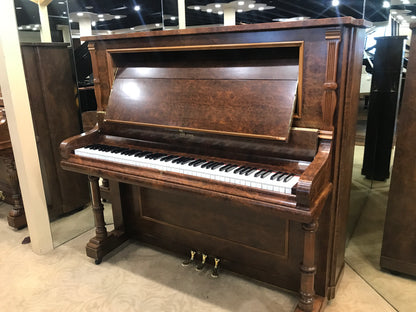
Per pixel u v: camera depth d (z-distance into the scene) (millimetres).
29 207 2293
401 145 1821
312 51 1427
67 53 2605
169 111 1785
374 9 2033
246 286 1996
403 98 1760
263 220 1855
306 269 1522
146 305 1859
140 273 2148
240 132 1572
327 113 1452
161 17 2602
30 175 2234
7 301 1917
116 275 2133
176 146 1858
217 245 2086
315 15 2045
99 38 1955
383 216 2754
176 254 2336
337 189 1604
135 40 1854
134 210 2406
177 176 1611
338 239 1742
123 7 2686
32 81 2393
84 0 2723
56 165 2594
